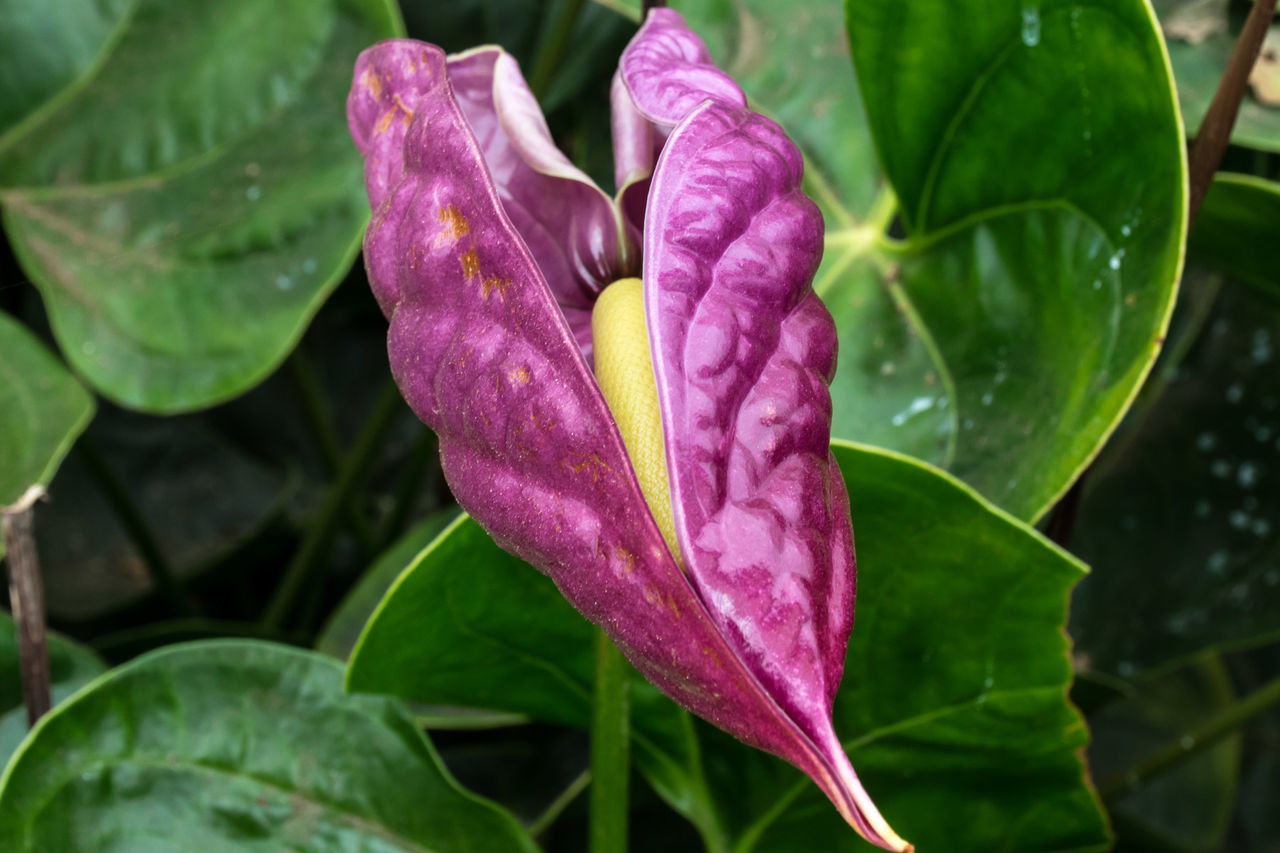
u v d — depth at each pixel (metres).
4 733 0.95
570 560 0.63
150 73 1.19
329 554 1.55
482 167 0.65
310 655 0.86
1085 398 0.79
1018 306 0.84
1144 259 0.79
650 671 0.63
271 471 1.87
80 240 1.16
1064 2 0.77
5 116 1.18
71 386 1.10
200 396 1.10
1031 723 0.83
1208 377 1.30
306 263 1.12
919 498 0.77
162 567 1.54
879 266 0.91
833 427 0.86
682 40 0.70
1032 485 0.80
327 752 0.86
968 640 0.81
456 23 1.54
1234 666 1.99
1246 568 1.19
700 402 0.63
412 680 0.84
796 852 0.92
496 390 0.64
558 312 0.63
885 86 0.83
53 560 1.64
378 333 1.87
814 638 0.62
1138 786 1.31
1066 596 0.79
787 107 1.00
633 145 0.70
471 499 0.65
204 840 0.84
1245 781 2.02
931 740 0.84
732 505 0.62
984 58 0.80
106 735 0.84
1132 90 0.78
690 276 0.64
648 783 1.07
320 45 1.18
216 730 0.85
